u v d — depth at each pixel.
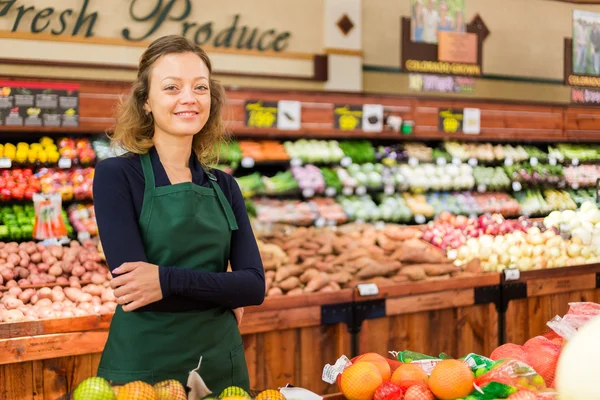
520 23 7.43
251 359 3.57
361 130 5.30
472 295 4.22
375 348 3.92
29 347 3.01
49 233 4.11
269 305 3.58
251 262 1.89
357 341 3.84
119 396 1.32
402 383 1.54
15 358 2.99
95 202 1.75
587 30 7.84
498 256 4.88
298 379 3.70
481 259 4.83
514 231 5.31
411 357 1.76
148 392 1.32
